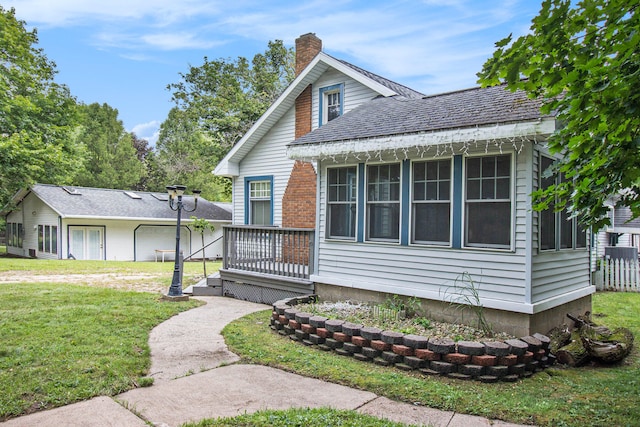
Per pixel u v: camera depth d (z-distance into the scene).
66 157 22.84
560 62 3.19
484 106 6.62
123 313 7.45
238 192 13.21
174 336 6.29
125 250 22.81
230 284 10.06
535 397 4.27
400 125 7.05
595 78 2.97
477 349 4.76
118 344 5.58
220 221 25.48
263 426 3.43
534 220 5.82
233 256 10.09
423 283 6.73
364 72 10.77
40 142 19.73
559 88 3.20
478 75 3.49
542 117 5.24
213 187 36.78
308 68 11.30
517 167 5.85
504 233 5.97
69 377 4.35
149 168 38.91
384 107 8.86
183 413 3.71
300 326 6.16
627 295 11.52
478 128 5.81
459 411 3.88
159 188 37.69
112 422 3.48
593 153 3.27
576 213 3.64
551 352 5.62
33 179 21.34
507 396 4.27
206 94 24.94
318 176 8.29
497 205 6.04
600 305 9.95
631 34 2.77
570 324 6.94
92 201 22.41
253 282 9.43
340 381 4.59
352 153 7.35
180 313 7.92
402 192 7.02
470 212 6.30
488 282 6.05
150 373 4.74
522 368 4.87
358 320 6.33
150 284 11.66
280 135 12.27
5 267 15.06
